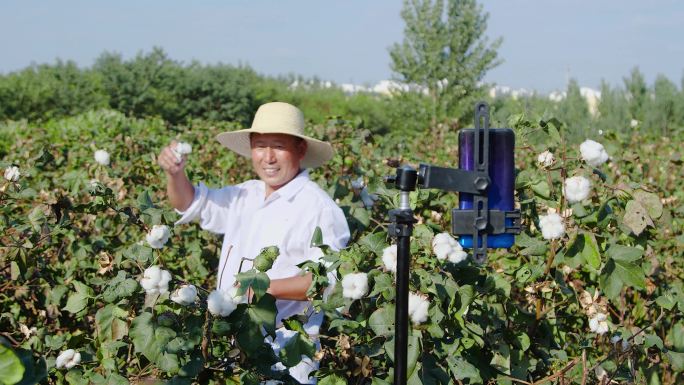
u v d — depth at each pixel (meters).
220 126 9.83
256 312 2.22
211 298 2.18
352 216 3.70
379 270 2.42
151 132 10.05
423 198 3.36
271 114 2.95
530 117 3.21
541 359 3.01
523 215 2.98
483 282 2.72
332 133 4.85
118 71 25.34
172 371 2.20
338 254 2.52
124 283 2.42
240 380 2.32
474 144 2.20
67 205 3.35
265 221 2.97
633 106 17.66
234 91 26.45
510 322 3.05
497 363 2.73
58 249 4.03
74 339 2.77
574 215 2.63
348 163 4.55
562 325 3.37
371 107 29.81
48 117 23.45
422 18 19.67
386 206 4.05
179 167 3.04
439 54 19.62
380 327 2.32
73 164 5.77
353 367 2.44
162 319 2.24
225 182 6.50
